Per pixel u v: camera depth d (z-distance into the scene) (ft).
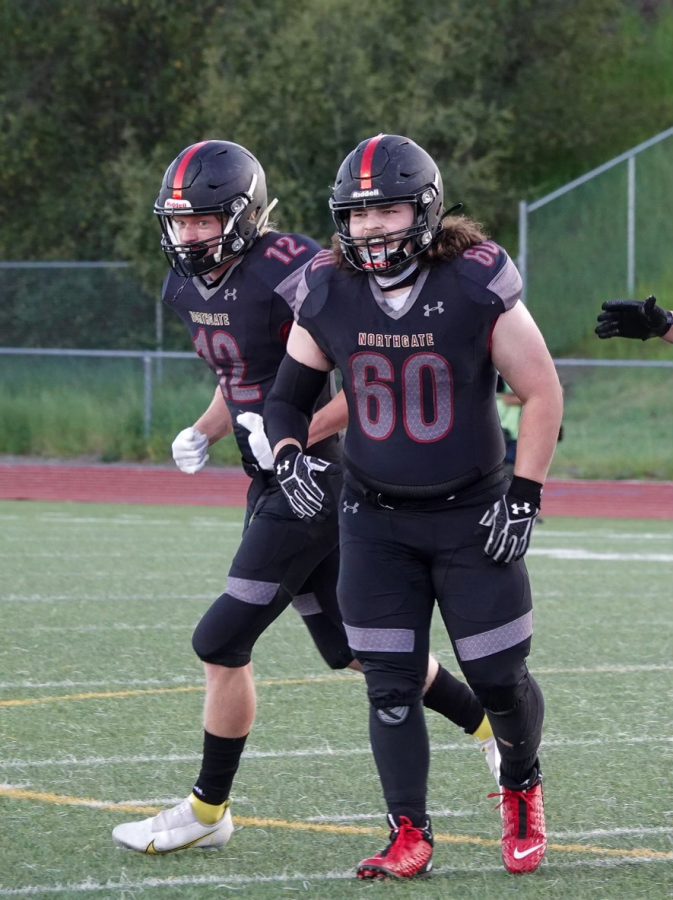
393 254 35.68
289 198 222.89
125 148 250.37
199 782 40.50
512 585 37.17
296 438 38.93
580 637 79.92
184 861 39.50
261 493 42.96
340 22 232.53
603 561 115.85
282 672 69.31
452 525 37.06
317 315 37.45
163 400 208.95
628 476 188.14
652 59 287.69
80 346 229.45
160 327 223.71
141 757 51.62
